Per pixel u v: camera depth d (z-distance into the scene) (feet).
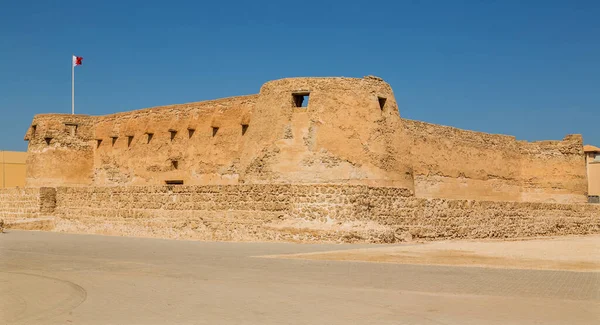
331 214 98.37
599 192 215.51
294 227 99.14
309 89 110.73
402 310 43.60
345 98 110.11
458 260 73.10
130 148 156.46
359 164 108.88
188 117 146.30
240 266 66.13
